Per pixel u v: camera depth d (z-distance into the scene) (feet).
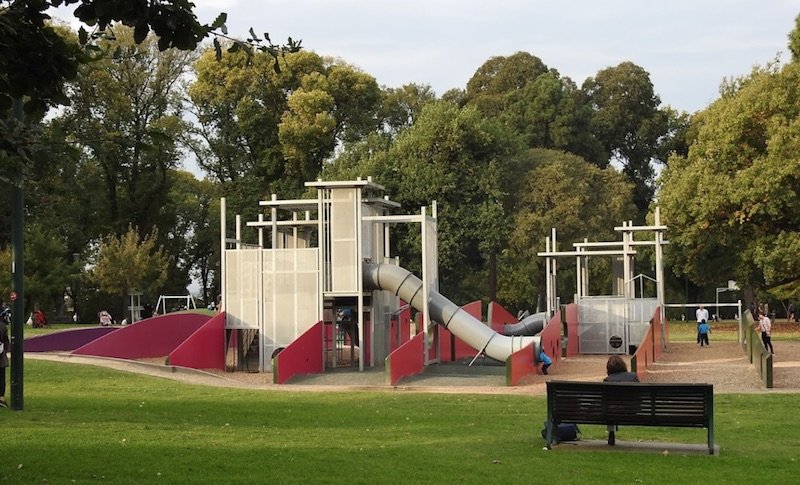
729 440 56.34
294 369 113.60
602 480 40.88
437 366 123.24
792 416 70.49
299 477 40.78
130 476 40.83
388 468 43.34
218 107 253.85
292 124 242.17
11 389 68.39
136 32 30.89
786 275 179.73
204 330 125.29
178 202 264.52
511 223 239.30
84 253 238.27
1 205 181.37
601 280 271.90
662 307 159.84
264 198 249.75
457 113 236.22
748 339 134.51
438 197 229.86
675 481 40.83
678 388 47.42
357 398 85.71
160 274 230.68
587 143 307.99
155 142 32.53
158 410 70.59
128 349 134.41
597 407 48.91
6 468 42.45
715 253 240.53
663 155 323.98
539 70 329.52
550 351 132.77
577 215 245.45
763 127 168.25
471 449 49.75
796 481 41.06
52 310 246.68
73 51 31.78
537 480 40.73
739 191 162.71
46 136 31.07
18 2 30.96
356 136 260.01
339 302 132.87
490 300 253.85
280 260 130.31
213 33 30.76
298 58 250.37
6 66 31.35
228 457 45.85
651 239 259.80
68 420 61.67
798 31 182.50
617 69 328.29
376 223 138.31
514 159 244.22
